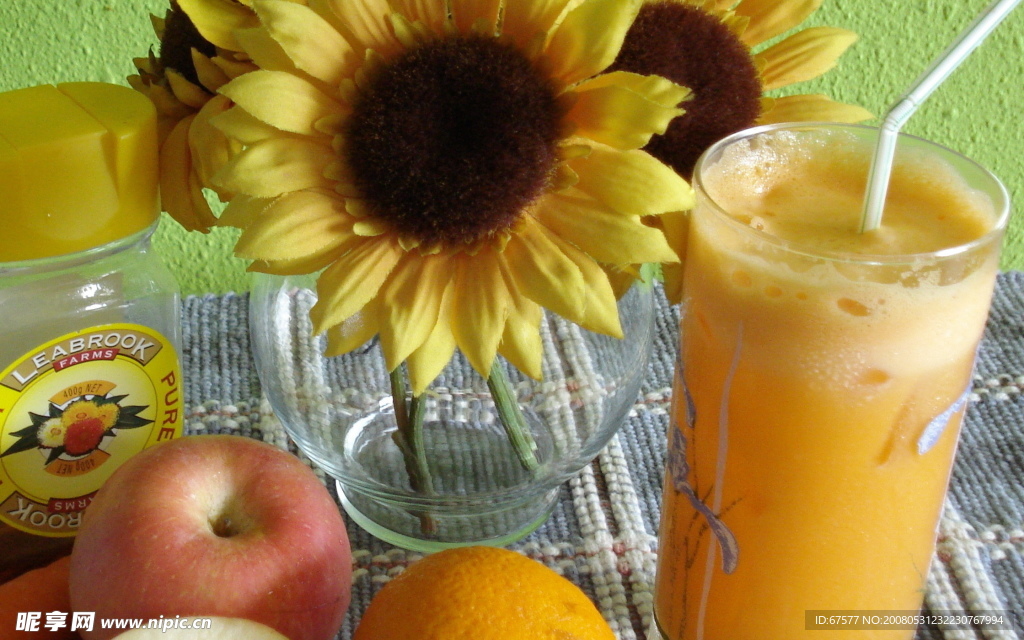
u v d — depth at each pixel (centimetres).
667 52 42
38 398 46
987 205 40
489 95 40
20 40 61
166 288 49
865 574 41
